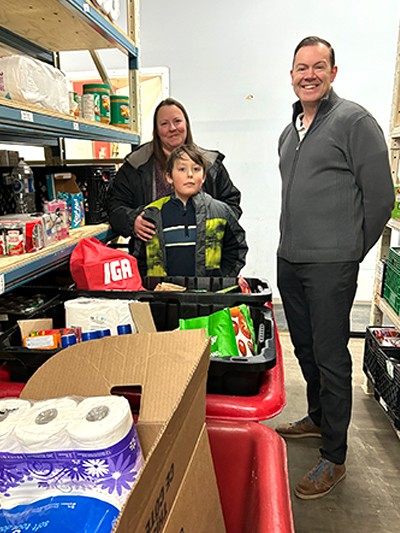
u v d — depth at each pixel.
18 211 1.44
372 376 2.46
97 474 0.52
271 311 1.21
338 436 1.80
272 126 3.59
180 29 3.45
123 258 1.44
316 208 1.71
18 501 0.54
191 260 1.74
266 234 3.85
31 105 1.13
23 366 0.96
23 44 1.78
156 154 2.19
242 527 0.83
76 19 1.52
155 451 0.44
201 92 3.58
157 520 0.46
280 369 0.98
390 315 2.25
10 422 0.55
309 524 1.69
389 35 3.26
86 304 1.08
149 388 0.65
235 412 0.85
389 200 1.66
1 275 1.02
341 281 1.71
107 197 2.12
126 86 3.70
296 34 3.36
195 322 1.07
